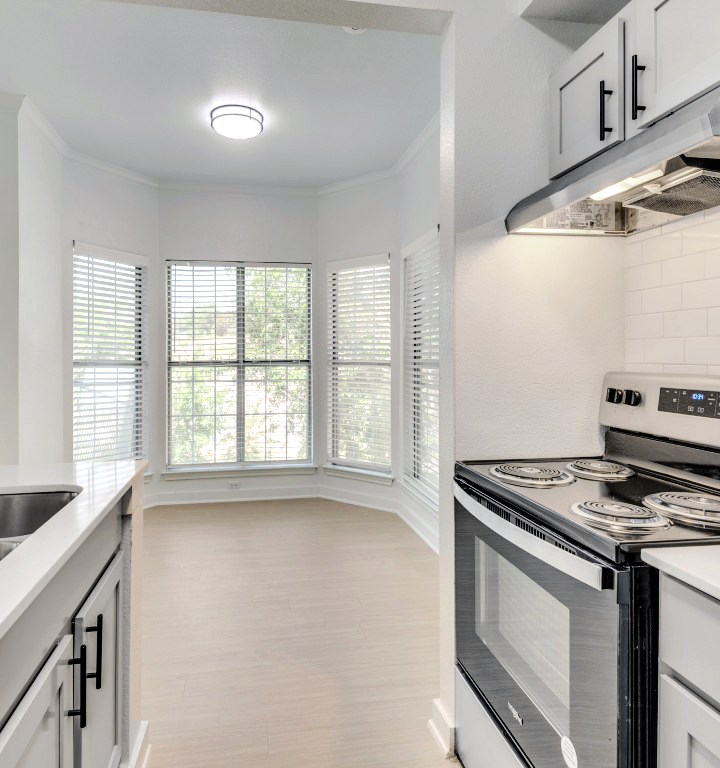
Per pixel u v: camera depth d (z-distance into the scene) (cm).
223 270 486
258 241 489
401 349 436
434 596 293
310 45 274
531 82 179
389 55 282
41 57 285
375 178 452
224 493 489
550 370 184
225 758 173
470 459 179
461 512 171
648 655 100
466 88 176
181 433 484
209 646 242
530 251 182
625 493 140
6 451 327
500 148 178
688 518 117
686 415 151
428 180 375
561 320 184
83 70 297
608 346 188
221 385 489
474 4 176
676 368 166
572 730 113
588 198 155
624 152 134
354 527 413
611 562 103
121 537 154
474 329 179
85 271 420
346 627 259
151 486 474
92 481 149
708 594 86
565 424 185
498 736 145
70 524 110
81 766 109
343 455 489
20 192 331
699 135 108
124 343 455
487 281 179
